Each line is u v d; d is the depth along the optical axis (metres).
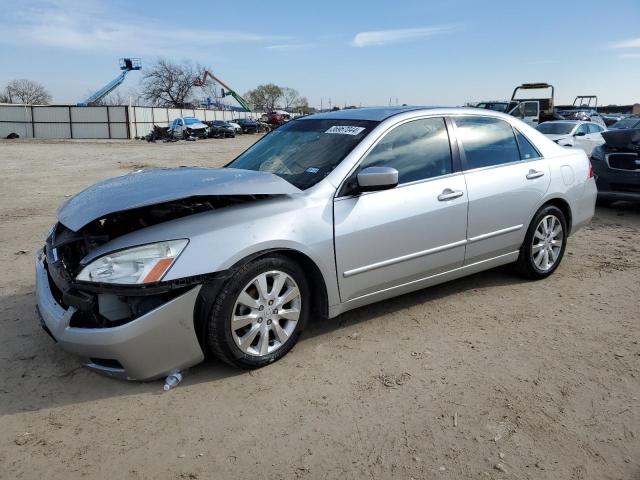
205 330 3.15
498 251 4.61
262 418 2.91
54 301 3.28
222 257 3.09
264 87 114.88
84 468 2.53
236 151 27.92
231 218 3.23
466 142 4.42
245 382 3.26
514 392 3.15
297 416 2.92
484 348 3.70
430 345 3.75
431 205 4.02
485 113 4.68
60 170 16.78
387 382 3.26
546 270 5.05
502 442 2.70
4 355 3.61
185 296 3.02
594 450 2.64
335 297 3.66
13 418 2.92
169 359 3.10
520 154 4.80
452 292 4.77
